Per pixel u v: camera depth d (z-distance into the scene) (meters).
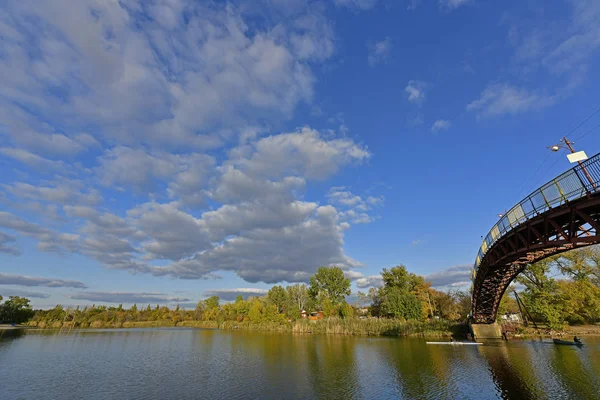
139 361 51.38
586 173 20.34
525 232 29.55
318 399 28.83
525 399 25.86
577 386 28.02
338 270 135.50
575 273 62.94
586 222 21.64
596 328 65.19
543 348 47.94
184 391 32.75
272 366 44.66
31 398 31.14
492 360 41.28
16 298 157.88
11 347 69.62
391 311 87.88
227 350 62.62
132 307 182.38
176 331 124.81
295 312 116.94
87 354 59.56
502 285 50.03
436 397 27.86
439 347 54.66
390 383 33.06
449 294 97.94
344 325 90.19
